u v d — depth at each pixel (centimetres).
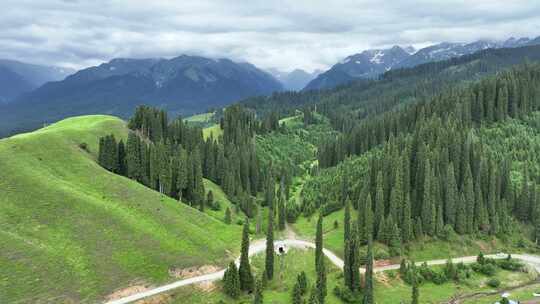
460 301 11519
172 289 9925
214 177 19325
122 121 19875
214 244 12144
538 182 16438
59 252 9812
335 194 17188
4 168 11569
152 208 12788
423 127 18362
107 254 10275
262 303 10075
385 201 14775
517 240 14788
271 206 17725
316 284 10738
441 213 14412
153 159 15125
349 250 11481
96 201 11925
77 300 8894
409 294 11706
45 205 10981
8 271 8819
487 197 15250
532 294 11850
